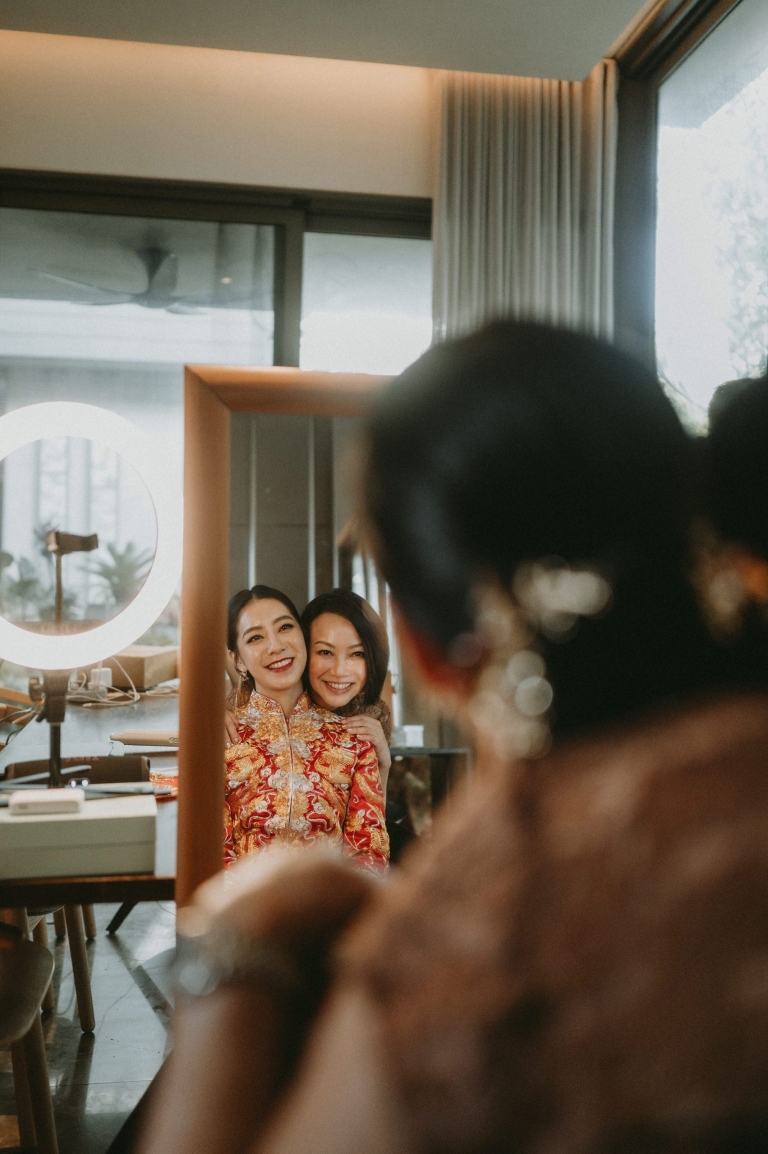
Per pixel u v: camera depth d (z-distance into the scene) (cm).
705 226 301
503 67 318
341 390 167
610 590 41
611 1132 33
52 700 157
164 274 356
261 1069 45
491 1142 33
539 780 40
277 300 355
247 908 49
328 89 346
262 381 164
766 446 59
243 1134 43
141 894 141
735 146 284
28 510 438
